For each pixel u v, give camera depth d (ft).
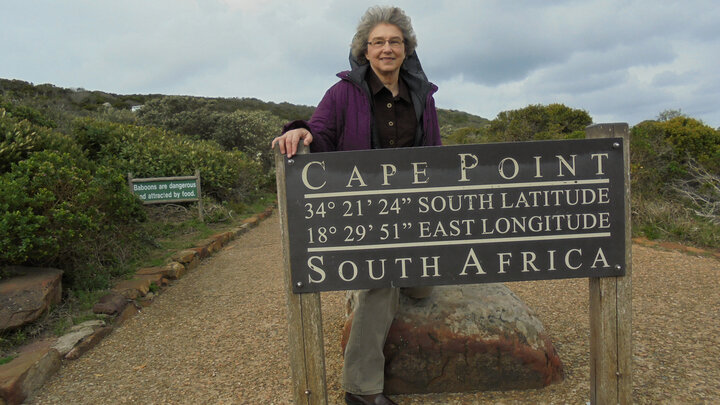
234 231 24.34
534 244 6.33
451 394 8.04
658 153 25.90
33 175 13.32
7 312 10.01
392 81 7.20
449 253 6.33
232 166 34.35
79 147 24.18
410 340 8.02
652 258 16.22
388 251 6.32
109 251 15.40
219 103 115.96
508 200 6.28
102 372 9.36
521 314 8.39
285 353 9.96
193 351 10.30
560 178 6.26
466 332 8.04
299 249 6.31
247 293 14.52
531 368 8.00
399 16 6.95
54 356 9.41
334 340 10.71
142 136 32.45
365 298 7.06
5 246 10.91
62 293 12.60
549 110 46.03
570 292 13.37
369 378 7.24
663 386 7.84
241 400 8.08
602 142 6.24
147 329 11.69
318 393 6.56
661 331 10.17
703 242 17.88
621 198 6.31
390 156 6.22
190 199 25.16
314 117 7.06
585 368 8.70
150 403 8.10
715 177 22.70
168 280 15.97
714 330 10.08
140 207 16.99
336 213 6.27
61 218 11.97
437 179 6.26
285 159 6.22
